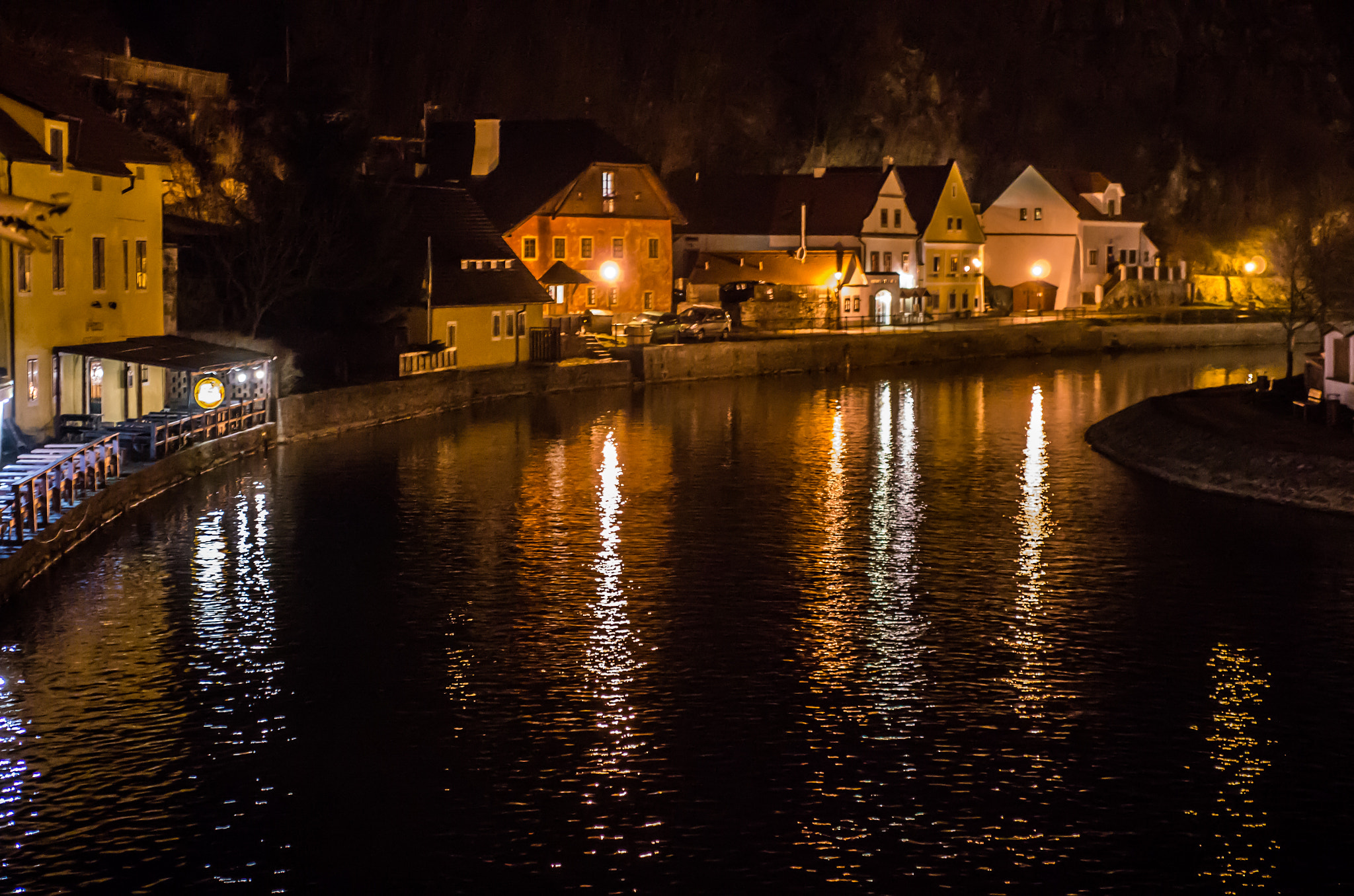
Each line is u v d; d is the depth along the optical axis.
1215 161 145.62
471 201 78.81
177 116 77.50
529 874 19.11
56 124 42.59
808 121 136.50
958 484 46.69
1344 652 28.19
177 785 21.72
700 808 21.03
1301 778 22.06
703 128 131.62
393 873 19.11
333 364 62.59
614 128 129.25
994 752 23.09
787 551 36.72
